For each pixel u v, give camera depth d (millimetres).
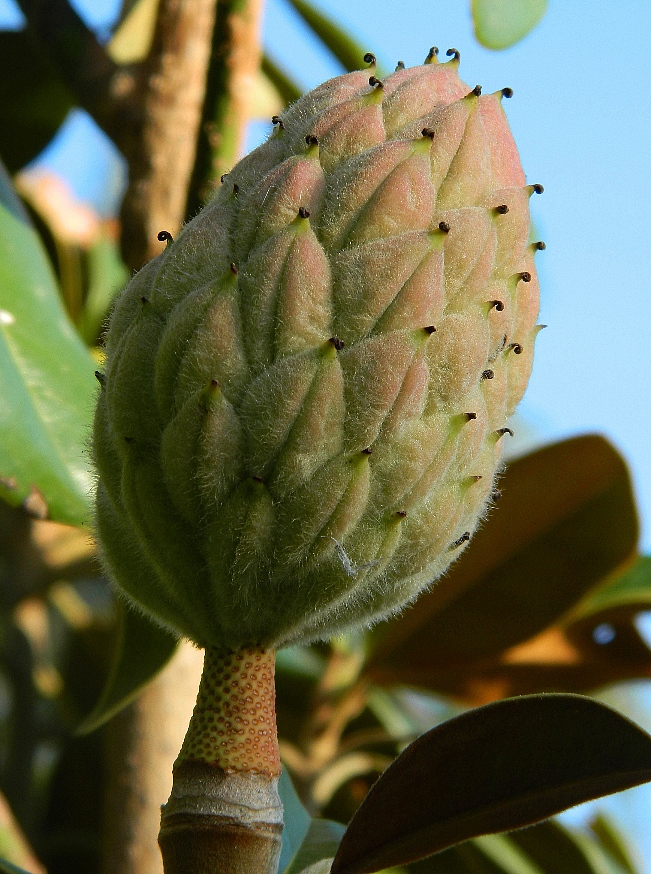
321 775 556
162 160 557
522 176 417
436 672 565
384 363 392
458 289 399
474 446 403
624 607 565
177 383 396
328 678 567
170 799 403
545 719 405
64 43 562
